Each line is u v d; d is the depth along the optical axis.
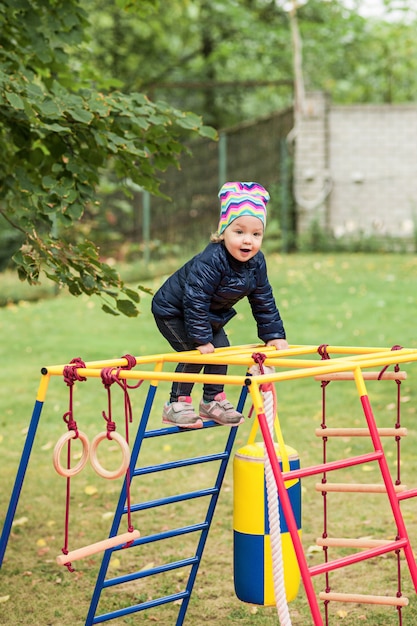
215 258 5.05
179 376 4.62
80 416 11.65
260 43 33.19
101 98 6.78
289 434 10.52
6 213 7.74
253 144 25.23
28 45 7.62
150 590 6.69
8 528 5.14
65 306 18.19
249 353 5.27
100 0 31.09
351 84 37.19
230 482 9.15
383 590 6.54
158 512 8.34
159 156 7.48
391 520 7.90
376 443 4.70
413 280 18.67
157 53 33.91
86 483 9.26
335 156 25.22
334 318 15.68
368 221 25.08
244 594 5.31
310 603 4.15
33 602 6.51
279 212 25.56
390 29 34.22
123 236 24.25
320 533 7.64
